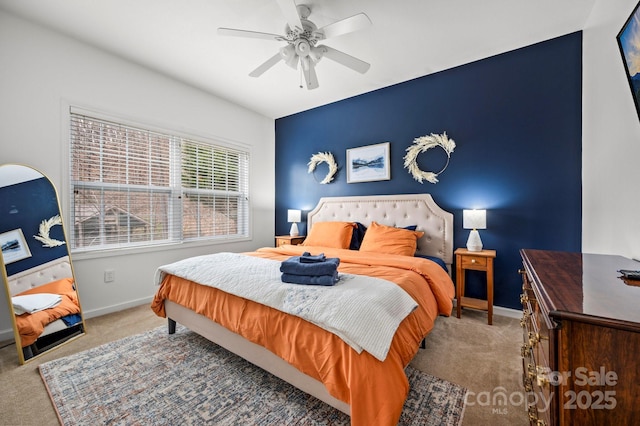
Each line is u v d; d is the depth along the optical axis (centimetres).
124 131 278
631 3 144
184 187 330
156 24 223
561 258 127
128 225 283
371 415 103
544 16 212
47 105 228
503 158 266
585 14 210
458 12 207
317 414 133
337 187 383
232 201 390
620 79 157
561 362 62
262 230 431
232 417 131
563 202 240
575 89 234
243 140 400
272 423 128
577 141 233
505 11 206
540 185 250
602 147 185
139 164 290
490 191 273
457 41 244
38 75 224
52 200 226
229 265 199
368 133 352
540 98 249
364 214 346
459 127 289
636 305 65
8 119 210
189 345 201
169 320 216
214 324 177
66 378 161
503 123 266
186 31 231
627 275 90
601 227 186
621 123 155
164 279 216
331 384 113
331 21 217
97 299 258
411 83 318
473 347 199
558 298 71
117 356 185
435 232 297
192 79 316
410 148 315
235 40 244
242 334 152
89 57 251
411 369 172
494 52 263
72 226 244
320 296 137
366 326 115
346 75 306
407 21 216
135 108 282
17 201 205
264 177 434
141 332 222
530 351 117
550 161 245
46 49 227
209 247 356
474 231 262
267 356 146
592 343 60
